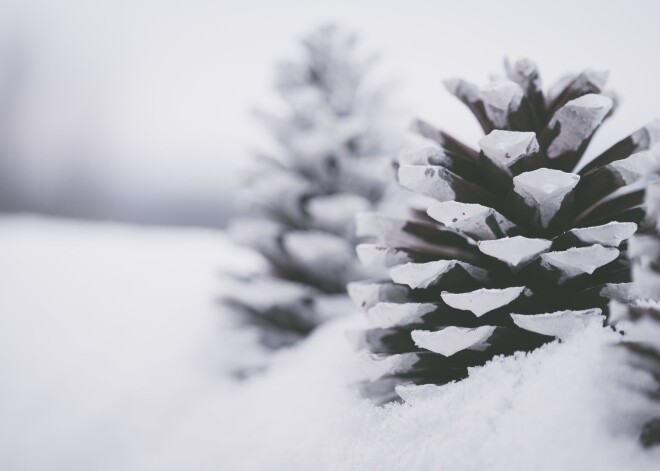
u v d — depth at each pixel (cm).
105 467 28
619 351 17
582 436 17
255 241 33
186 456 24
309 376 23
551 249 19
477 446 18
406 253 21
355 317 26
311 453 20
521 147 19
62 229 100
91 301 52
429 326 20
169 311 45
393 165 22
